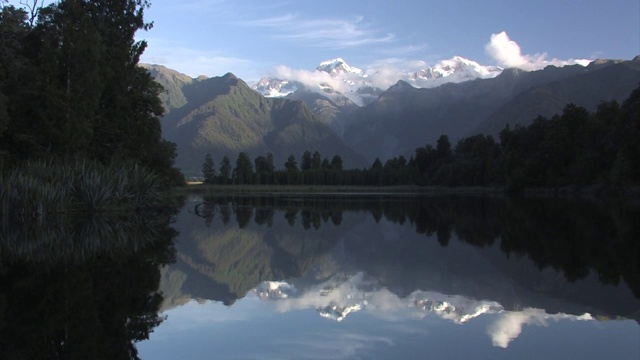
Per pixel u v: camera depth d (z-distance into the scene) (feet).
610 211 144.87
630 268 57.06
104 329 36.68
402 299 43.93
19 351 32.35
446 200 245.86
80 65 132.57
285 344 32.04
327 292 47.60
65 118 126.93
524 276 53.57
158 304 43.96
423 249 75.66
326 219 136.05
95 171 122.83
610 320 36.17
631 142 213.25
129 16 159.74
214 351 31.07
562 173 274.36
